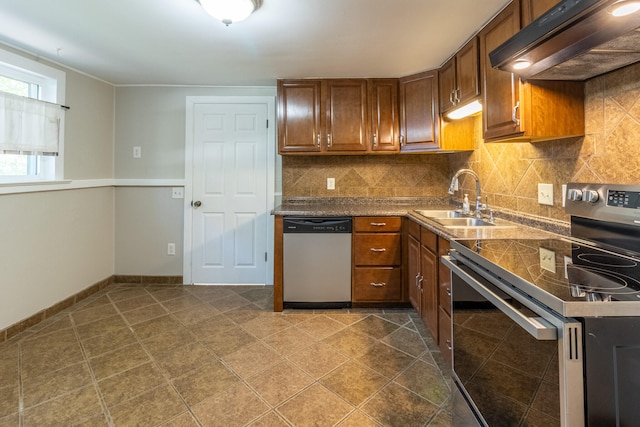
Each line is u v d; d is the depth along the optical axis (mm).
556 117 1536
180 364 1948
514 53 1240
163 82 3248
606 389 757
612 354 757
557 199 1735
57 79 2686
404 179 3316
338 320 2564
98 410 1555
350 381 1786
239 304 2906
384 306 2807
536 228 1889
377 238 2732
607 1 858
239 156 3398
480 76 2059
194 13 1880
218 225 3426
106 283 3322
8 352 2074
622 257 1178
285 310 2770
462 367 1343
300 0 1724
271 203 3406
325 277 2764
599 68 1357
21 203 2393
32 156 2566
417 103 2865
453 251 1500
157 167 3406
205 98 3371
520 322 872
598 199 1395
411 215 2568
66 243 2807
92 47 2363
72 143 2850
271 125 3383
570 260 1146
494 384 1081
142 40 2236
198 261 3434
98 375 1833
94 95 3100
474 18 1913
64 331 2367
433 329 2080
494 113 1814
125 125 3377
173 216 3430
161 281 3443
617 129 1373
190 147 3385
